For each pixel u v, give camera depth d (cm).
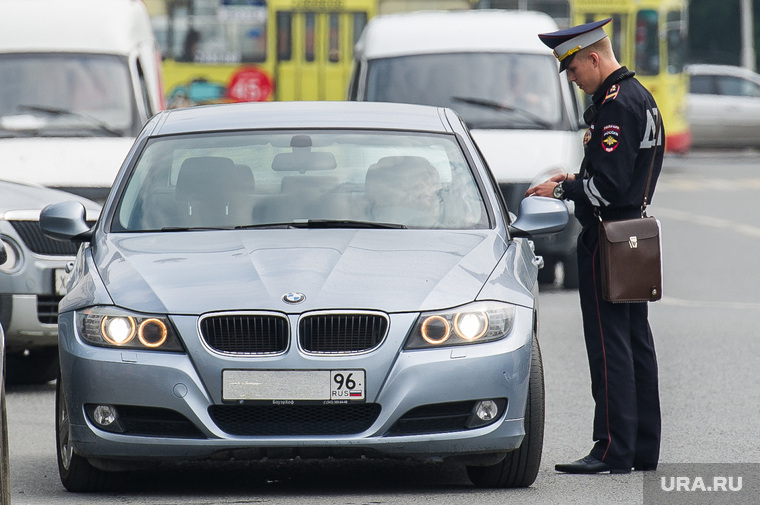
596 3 8344
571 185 2261
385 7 7694
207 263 2081
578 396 2972
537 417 2073
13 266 2998
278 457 1966
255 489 2116
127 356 1966
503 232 2289
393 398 1948
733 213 7656
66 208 2347
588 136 2266
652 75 9144
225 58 7669
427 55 5122
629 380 2242
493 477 2103
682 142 9550
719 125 11856
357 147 2417
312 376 1942
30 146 4594
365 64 5178
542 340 3778
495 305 2022
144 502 2020
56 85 4797
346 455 1969
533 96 4997
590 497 2061
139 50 5022
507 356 1995
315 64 7688
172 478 2209
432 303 1989
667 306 4500
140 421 1977
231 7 7681
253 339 1966
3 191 3100
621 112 2217
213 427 1945
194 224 2280
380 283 2011
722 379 3192
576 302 4628
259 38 7681
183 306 1977
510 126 4928
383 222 2283
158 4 7644
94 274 2111
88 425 1983
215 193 2327
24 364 3192
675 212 7700
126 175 2380
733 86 11938
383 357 1953
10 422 2725
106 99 4797
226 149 2408
